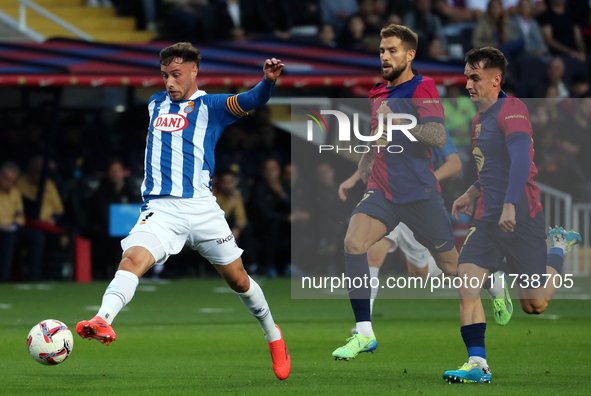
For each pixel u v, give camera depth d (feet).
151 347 76.38
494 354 70.59
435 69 158.51
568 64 196.95
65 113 163.53
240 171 164.35
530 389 53.11
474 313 57.11
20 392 52.26
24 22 200.85
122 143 164.25
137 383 55.83
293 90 165.48
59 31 205.57
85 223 154.51
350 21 188.75
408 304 117.91
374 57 166.61
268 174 160.15
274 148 169.78
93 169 160.76
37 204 150.00
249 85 148.46
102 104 165.78
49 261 150.20
